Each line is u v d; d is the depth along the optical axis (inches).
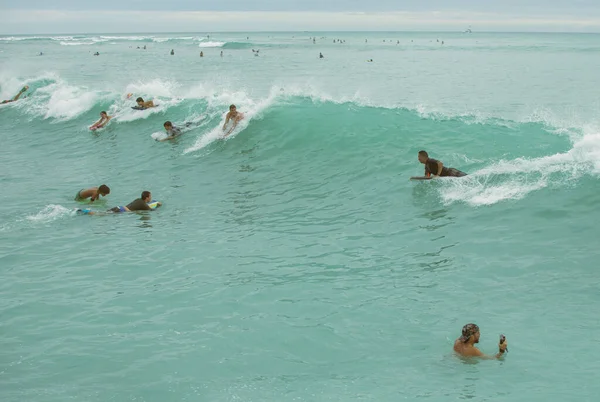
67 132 898.1
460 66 2470.5
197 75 2064.5
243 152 686.5
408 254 381.7
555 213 414.6
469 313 296.5
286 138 695.7
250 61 2896.2
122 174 650.2
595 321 278.5
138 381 239.8
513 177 483.8
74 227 472.7
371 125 695.1
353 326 287.3
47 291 342.6
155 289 341.4
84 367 252.5
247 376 242.8
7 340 280.8
